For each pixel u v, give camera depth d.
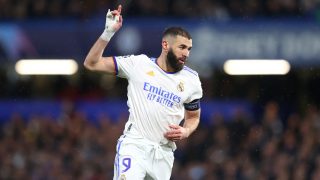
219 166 49.94
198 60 56.91
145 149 24.28
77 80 62.09
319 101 61.09
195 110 25.09
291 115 58.12
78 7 57.78
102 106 60.59
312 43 56.81
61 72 62.00
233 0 57.56
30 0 58.31
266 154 50.59
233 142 52.25
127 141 24.42
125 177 24.06
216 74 61.09
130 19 56.84
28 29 57.69
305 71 60.97
